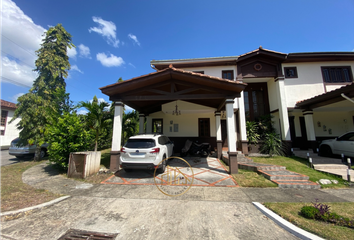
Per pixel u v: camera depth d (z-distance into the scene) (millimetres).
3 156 12875
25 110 10039
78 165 6223
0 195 4449
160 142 6863
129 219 3205
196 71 10617
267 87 11188
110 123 9094
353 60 10078
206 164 8250
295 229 2715
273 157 8844
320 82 9977
